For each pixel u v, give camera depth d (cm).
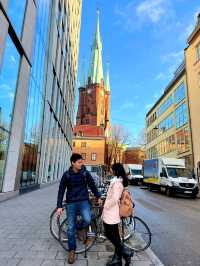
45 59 1842
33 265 396
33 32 1435
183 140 3155
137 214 988
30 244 502
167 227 758
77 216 488
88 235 470
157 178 2158
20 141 1273
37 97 1619
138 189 2645
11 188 1185
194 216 959
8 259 418
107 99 10275
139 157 8500
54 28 2095
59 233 484
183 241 602
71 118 3956
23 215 799
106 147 7531
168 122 3828
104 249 490
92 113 8962
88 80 9431
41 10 1656
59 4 2366
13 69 1176
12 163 1185
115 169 439
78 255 454
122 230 497
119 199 420
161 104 4253
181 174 1967
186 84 3070
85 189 460
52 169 2327
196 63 2814
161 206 1253
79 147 7188
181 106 3259
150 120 5031
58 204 452
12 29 1111
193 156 2805
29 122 1452
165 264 446
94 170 2292
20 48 1244
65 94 3002
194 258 480
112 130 7344
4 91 1075
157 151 4438
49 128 2077
